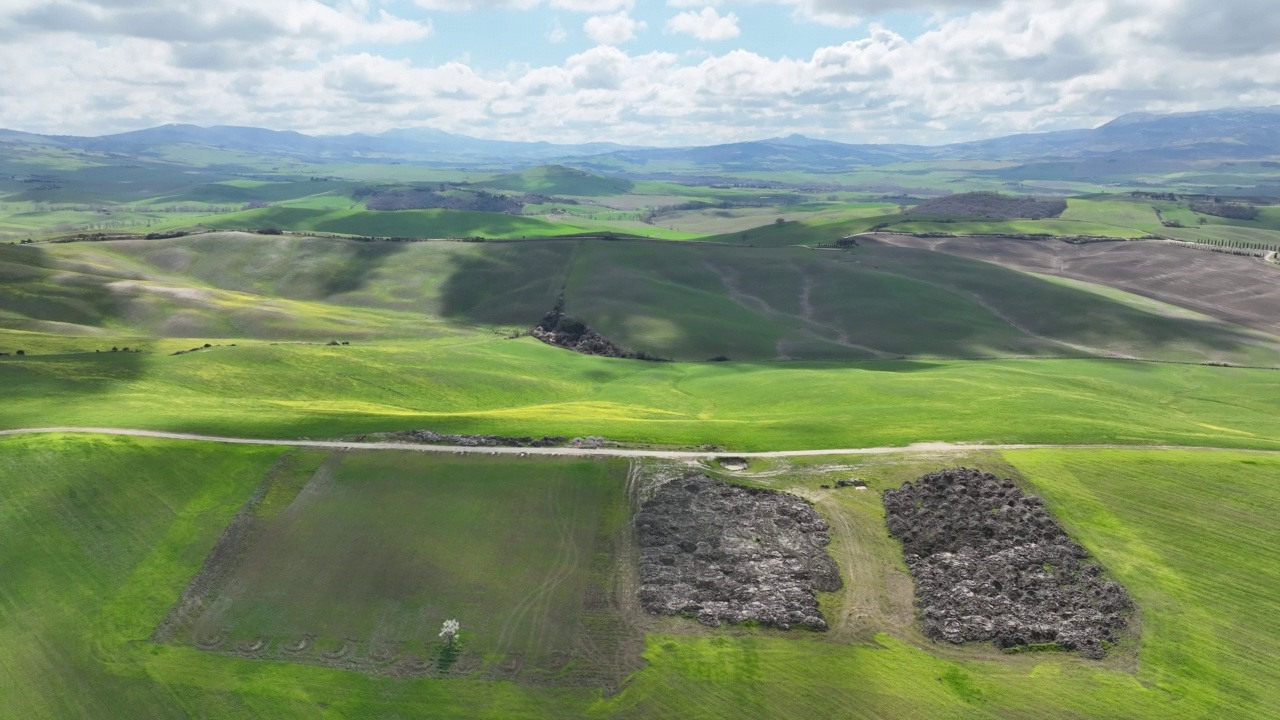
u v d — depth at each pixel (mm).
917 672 46406
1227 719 42844
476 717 42938
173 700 44062
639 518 61500
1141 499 64250
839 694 44562
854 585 54938
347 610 51219
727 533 59969
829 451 74188
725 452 73500
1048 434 77938
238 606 51594
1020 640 49156
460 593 52906
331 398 102438
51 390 85312
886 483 68000
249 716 43000
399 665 46688
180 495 62781
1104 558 57281
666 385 125375
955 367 131625
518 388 118938
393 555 56656
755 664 46781
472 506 62562
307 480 65438
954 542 59625
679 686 45062
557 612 51250
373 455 69250
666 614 51188
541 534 59406
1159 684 45438
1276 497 64125
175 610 51219
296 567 55312
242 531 59031
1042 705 43812
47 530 57906
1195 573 55562
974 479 67125
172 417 76812
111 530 58531
